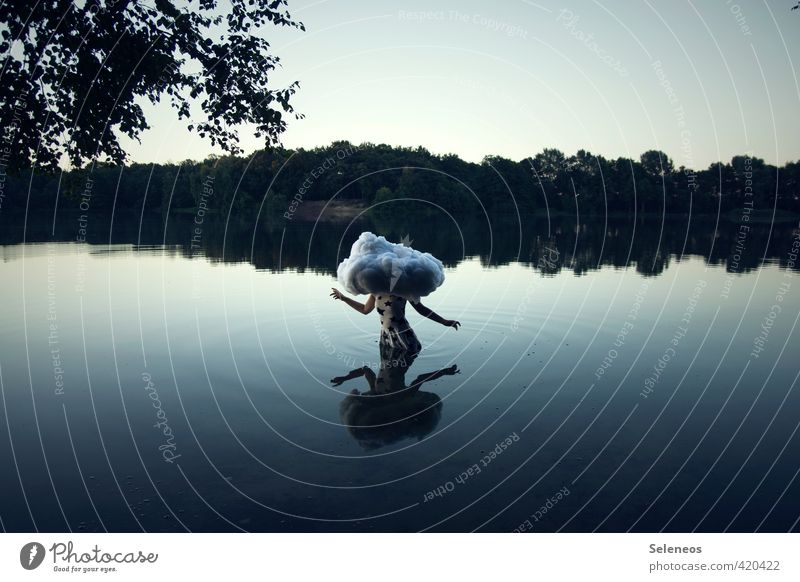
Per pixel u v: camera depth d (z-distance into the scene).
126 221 34.25
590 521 3.36
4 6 7.30
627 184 62.72
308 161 47.00
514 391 5.58
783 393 5.57
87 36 8.03
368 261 6.68
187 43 8.98
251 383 5.79
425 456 4.18
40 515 3.42
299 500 3.57
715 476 3.88
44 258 15.79
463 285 11.88
